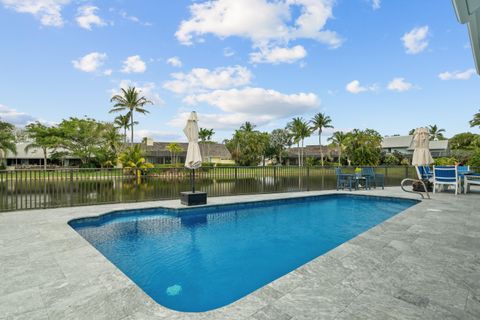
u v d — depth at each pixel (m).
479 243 3.86
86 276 2.80
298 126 47.88
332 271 2.87
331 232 5.61
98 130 35.38
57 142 32.44
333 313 2.05
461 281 2.62
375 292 2.40
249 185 11.09
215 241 4.96
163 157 47.06
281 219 6.69
